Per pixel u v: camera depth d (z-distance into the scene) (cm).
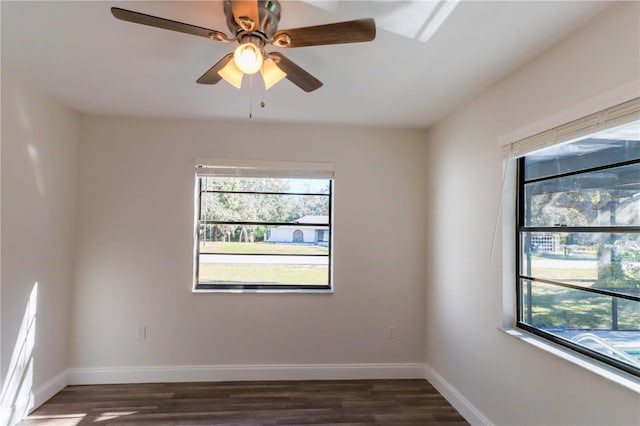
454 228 289
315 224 347
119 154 319
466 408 263
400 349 339
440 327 311
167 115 316
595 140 174
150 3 158
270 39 159
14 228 244
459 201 282
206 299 324
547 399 186
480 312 249
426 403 287
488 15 161
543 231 207
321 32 144
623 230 159
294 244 345
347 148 341
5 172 236
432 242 331
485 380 242
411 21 167
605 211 168
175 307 321
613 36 153
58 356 295
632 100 144
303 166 335
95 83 248
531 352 198
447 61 207
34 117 261
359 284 338
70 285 309
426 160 346
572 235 187
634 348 154
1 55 208
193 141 327
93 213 315
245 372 324
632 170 155
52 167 282
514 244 227
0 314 234
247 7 138
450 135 300
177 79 240
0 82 230
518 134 208
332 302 335
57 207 289
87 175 315
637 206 153
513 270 225
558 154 197
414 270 343
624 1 148
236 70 173
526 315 220
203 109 300
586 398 163
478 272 253
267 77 180
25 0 155
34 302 264
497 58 203
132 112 309
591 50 164
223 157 329
